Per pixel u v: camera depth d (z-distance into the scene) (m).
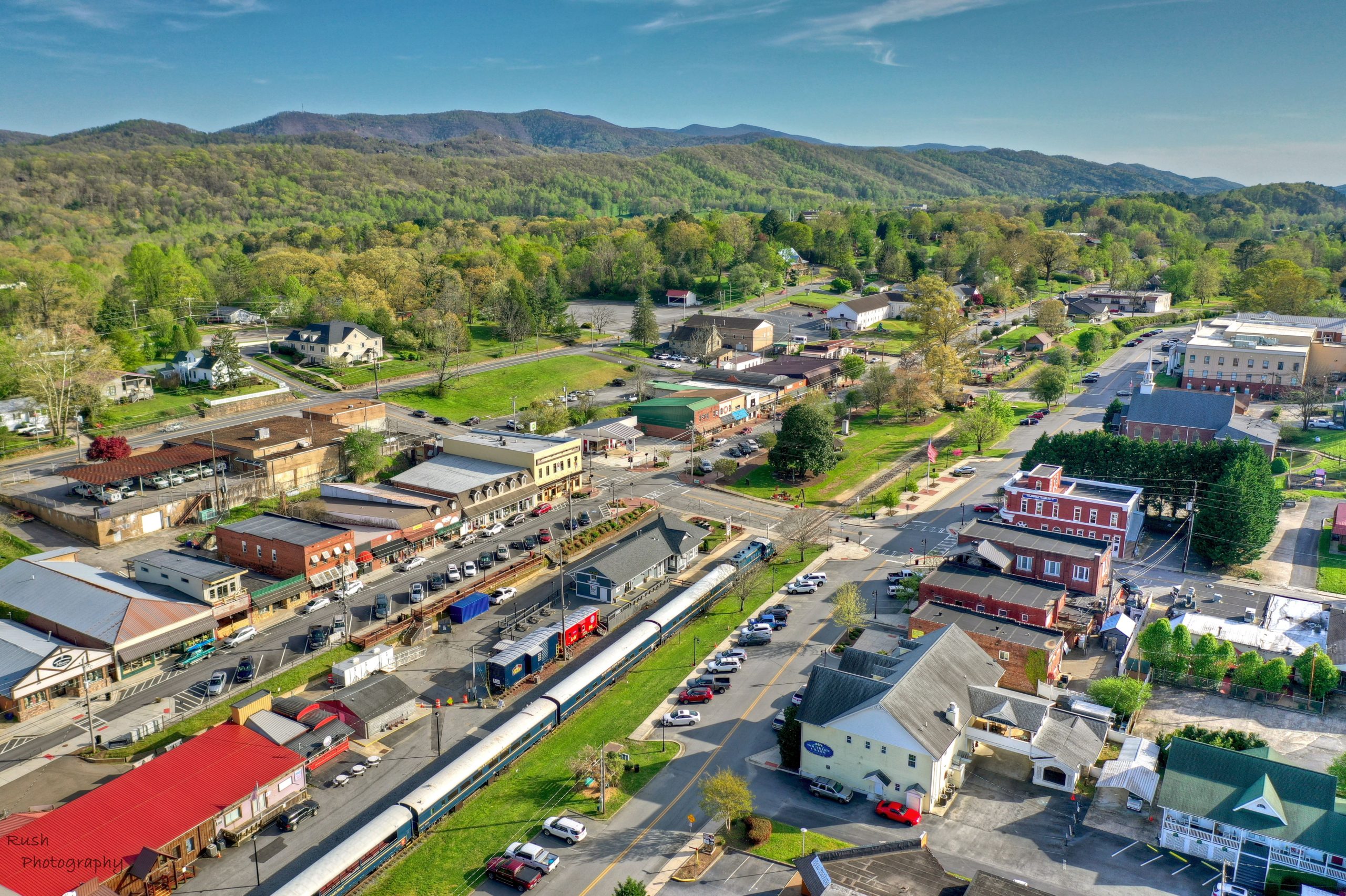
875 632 103.31
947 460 170.88
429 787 72.94
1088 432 143.88
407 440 162.25
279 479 140.00
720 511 145.25
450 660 98.62
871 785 75.12
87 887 60.44
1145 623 106.31
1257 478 122.19
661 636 102.88
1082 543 110.56
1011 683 93.06
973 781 78.44
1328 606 105.44
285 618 106.31
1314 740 83.19
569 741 84.31
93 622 93.94
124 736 81.56
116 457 139.00
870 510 144.50
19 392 163.50
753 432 189.62
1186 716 87.69
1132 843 69.94
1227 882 65.88
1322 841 64.56
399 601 110.81
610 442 174.12
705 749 82.81
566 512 143.00
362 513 126.56
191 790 70.69
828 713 77.50
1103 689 86.69
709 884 65.38
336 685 92.19
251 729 79.75
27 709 86.00
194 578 101.31
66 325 183.88
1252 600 111.38
